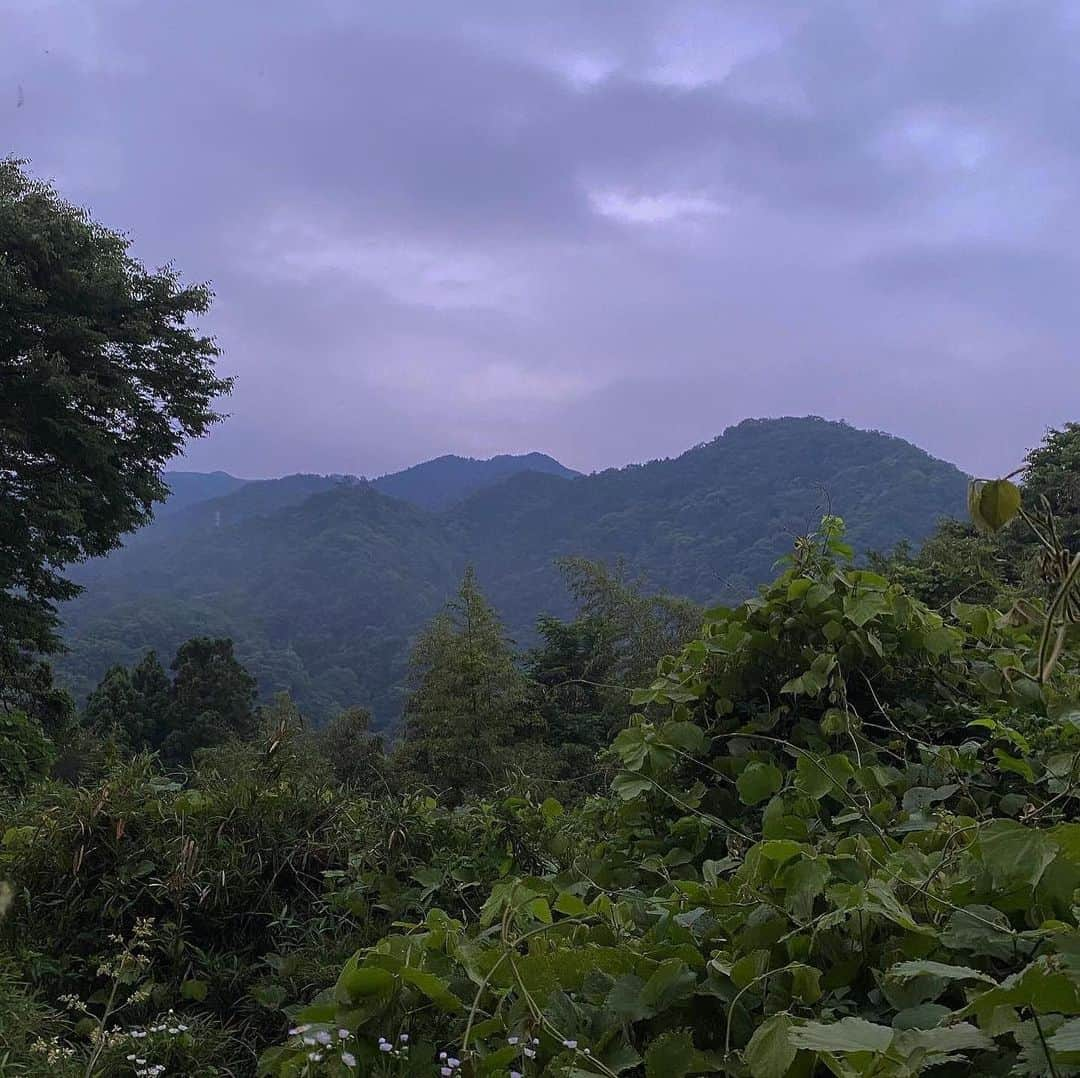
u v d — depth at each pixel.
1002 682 3.24
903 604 3.40
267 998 2.89
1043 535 1.81
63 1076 2.29
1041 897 1.62
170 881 3.13
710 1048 1.68
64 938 3.14
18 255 17.95
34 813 3.60
